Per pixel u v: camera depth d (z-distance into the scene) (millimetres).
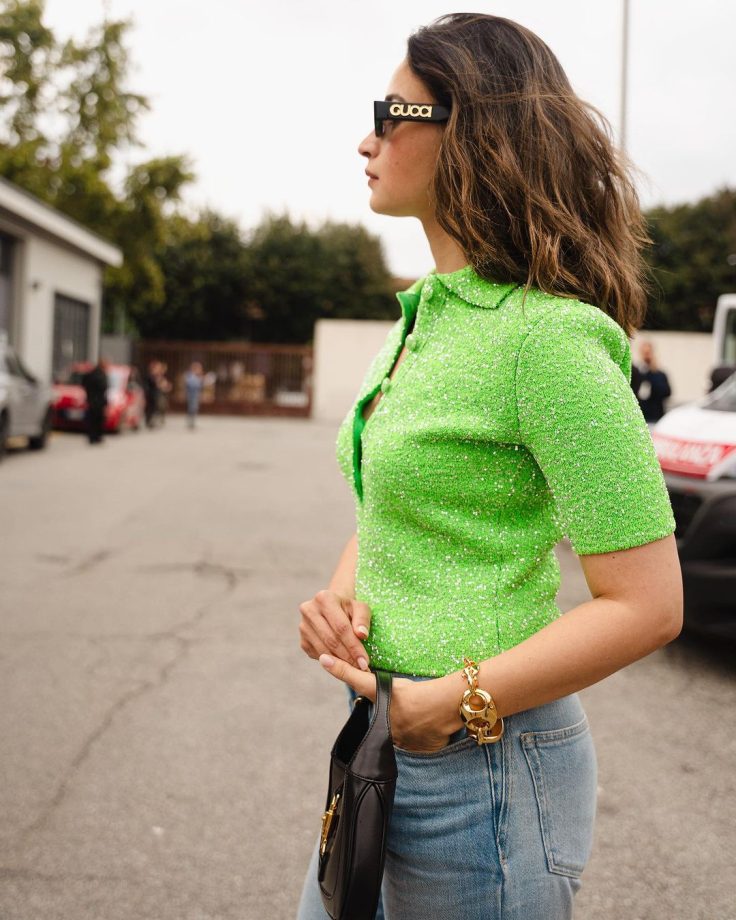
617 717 3602
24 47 26844
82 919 2215
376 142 1093
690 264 36125
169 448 16078
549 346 909
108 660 4211
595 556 901
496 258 977
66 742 3258
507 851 993
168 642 4520
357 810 921
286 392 29188
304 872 2443
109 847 2553
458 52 1020
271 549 7078
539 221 971
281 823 2705
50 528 7719
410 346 1036
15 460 13062
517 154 987
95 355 24734
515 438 943
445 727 938
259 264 38094
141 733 3352
